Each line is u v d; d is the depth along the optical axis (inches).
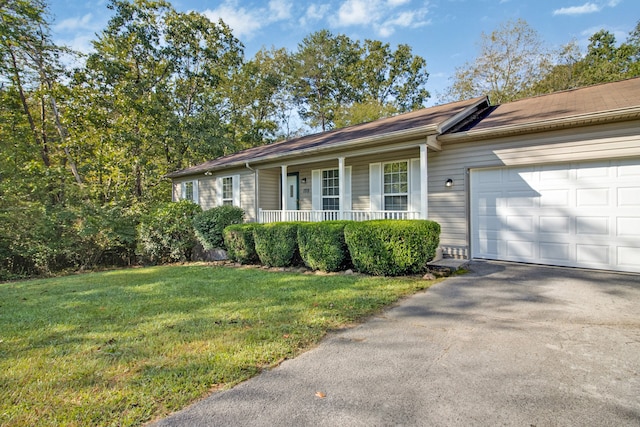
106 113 650.8
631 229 234.4
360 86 1197.1
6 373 110.4
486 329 144.3
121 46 669.9
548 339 132.5
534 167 272.5
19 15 542.3
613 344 126.8
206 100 795.4
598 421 83.1
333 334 142.0
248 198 483.8
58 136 681.6
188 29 764.6
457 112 307.3
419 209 340.8
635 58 848.9
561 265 261.9
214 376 106.2
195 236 429.1
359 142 315.6
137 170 679.1
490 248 296.5
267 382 103.0
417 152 343.6
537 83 807.7
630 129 230.8
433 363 114.3
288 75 1168.2
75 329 154.3
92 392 98.3
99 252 440.8
